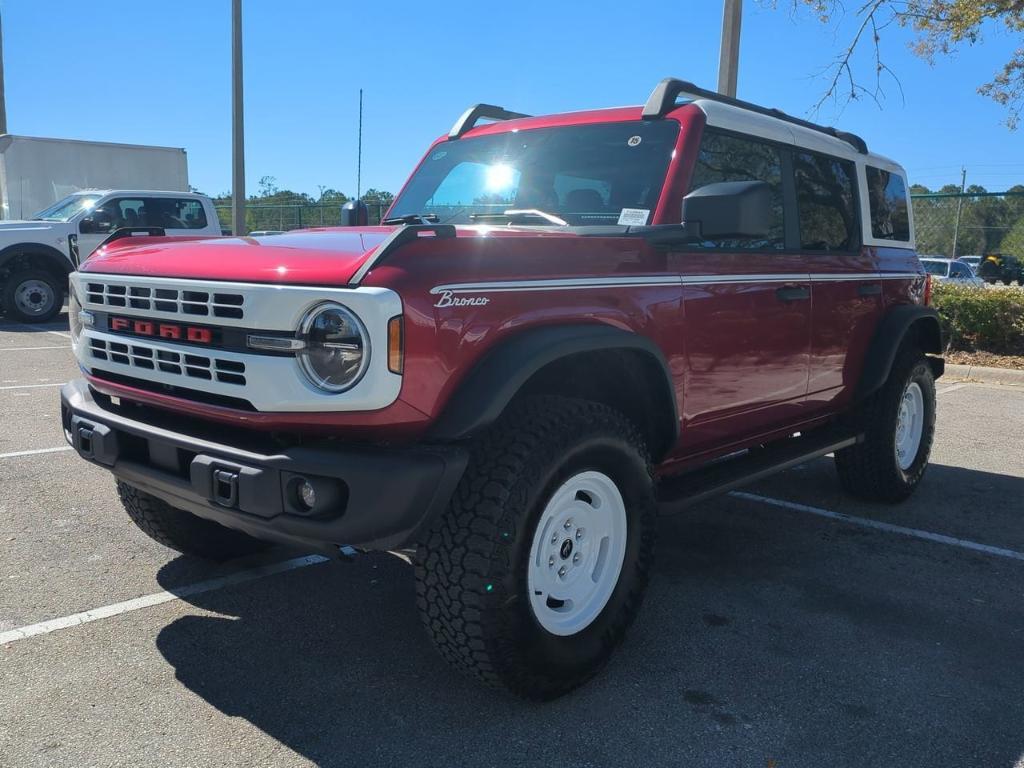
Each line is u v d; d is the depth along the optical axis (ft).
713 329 12.35
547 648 9.61
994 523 17.07
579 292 10.25
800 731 9.47
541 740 9.16
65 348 36.73
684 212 10.66
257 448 9.14
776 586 13.56
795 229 14.76
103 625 11.53
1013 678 10.77
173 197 49.21
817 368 15.16
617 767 8.72
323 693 9.98
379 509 8.37
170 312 9.73
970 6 37.78
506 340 9.37
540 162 13.61
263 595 12.66
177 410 9.82
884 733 9.48
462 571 9.00
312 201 76.43
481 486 9.12
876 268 17.03
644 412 11.70
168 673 10.34
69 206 49.03
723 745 9.16
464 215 13.88
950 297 39.22
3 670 10.27
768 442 15.53
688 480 12.94
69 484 17.35
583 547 10.42
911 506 18.15
